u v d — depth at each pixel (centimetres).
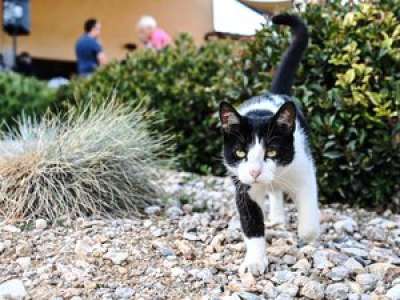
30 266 240
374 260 255
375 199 354
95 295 217
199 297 217
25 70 1022
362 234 300
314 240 266
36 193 302
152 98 488
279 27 382
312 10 374
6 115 635
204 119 473
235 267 244
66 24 1180
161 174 360
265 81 383
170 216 312
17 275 232
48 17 1170
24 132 348
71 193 309
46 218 294
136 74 512
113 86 517
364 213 350
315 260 248
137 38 1202
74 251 253
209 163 475
